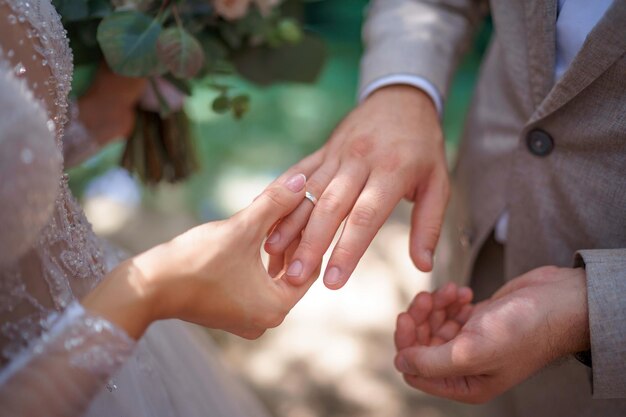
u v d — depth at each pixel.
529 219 0.62
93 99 0.67
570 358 0.56
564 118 0.57
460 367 0.51
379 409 0.99
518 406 0.68
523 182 0.61
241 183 1.42
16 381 0.38
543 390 0.64
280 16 0.75
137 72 0.58
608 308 0.49
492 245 0.71
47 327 0.42
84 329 0.39
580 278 0.52
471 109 0.73
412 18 0.70
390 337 1.09
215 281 0.44
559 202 0.60
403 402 1.00
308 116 1.63
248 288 0.45
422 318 0.59
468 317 0.59
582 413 0.61
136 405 0.50
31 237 0.39
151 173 0.75
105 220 1.23
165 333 0.62
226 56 0.72
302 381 1.02
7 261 0.38
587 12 0.55
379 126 0.61
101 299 0.41
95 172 1.29
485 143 0.67
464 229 0.71
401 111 0.63
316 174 0.57
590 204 0.58
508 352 0.50
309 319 1.11
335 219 0.53
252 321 0.46
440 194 0.61
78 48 0.63
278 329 1.09
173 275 0.43
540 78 0.58
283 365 1.04
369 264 1.21
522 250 0.63
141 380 0.52
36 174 0.37
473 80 1.75
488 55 0.73
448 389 0.55
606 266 0.51
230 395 0.68
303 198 0.53
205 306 0.44
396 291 1.16
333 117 1.64
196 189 1.37
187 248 0.44
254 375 1.02
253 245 0.46
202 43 0.66
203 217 1.31
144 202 1.30
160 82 0.68
